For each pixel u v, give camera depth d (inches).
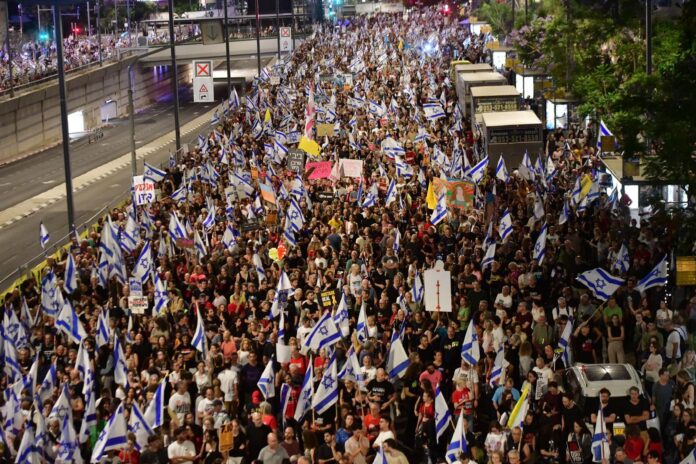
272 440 741.3
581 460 764.0
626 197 1397.6
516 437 743.1
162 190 1833.2
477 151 2046.0
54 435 817.5
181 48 4985.2
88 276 1293.1
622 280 978.1
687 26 1219.9
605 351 1003.9
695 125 1136.2
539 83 2760.8
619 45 1843.0
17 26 4849.9
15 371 964.6
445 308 962.1
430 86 3021.7
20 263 1770.4
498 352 855.7
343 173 1676.9
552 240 1256.2
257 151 2178.9
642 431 777.6
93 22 5920.3
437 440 805.9
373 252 1289.4
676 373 871.7
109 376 961.5
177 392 858.8
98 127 3932.1
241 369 919.7
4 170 2925.7
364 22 7362.2
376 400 789.9
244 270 1173.7
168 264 1248.2
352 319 1037.8
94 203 2315.5
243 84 4067.4
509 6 3700.8
